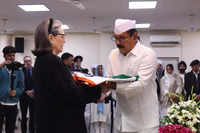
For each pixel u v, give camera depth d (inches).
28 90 189.0
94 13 258.5
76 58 221.1
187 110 71.1
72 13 259.1
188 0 208.8
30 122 188.9
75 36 390.3
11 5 228.8
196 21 295.3
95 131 186.7
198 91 200.7
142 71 64.4
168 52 362.9
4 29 353.4
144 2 217.8
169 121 71.7
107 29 351.9
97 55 387.5
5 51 146.5
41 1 214.2
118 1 213.6
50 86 53.7
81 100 54.6
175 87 199.2
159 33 364.2
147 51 65.7
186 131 61.2
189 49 360.8
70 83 54.3
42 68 55.1
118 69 69.6
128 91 62.3
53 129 54.6
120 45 65.3
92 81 55.6
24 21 301.1
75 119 56.4
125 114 69.4
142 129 67.8
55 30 58.3
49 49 56.9
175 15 264.7
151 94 68.1
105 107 193.2
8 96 148.3
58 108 54.8
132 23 64.6
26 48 392.2
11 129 153.2
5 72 147.6
